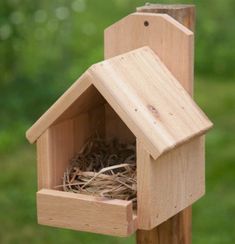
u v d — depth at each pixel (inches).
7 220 272.8
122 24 128.6
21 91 390.0
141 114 115.7
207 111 409.4
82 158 128.3
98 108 132.2
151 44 127.5
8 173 319.6
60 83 402.0
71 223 119.0
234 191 296.4
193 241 255.0
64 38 426.0
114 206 115.4
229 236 257.9
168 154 120.0
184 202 126.1
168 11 129.3
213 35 508.7
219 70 506.9
